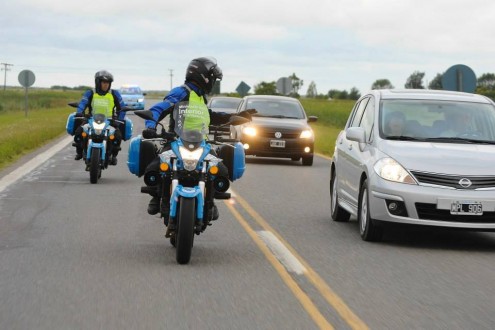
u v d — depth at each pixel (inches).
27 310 310.2
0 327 285.3
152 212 450.6
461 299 346.0
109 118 809.5
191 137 409.1
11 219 554.6
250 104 1182.9
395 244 492.7
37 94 5482.3
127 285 357.1
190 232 399.5
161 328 287.4
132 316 303.4
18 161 1018.7
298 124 1122.7
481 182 477.4
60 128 1679.4
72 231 508.1
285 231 533.3
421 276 394.6
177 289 351.3
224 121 454.0
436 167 481.7
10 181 792.9
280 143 1102.4
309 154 1112.8
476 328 297.9
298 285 365.4
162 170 410.3
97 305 319.6
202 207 409.1
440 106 550.3
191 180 411.5
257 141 1103.0
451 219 476.4
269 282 370.6
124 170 935.7
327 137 1699.1
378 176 487.8
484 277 396.5
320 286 363.6
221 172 429.7
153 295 338.6
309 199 719.1
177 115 418.6
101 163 792.3
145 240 480.7
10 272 381.1
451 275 399.5
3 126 1700.3
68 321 294.7
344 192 565.6
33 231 505.0
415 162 486.0
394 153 496.1
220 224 558.3
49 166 958.4
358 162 527.2
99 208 615.2
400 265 422.3
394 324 300.5
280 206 665.0
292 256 438.3
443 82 908.0
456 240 517.0
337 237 514.0
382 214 482.6
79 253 434.0
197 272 389.4
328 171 1026.1
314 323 298.7
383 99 558.3
